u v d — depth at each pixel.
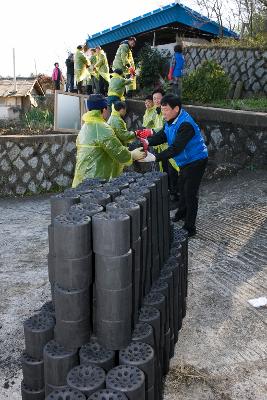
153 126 6.61
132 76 9.81
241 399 2.32
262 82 9.62
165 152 4.21
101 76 10.68
